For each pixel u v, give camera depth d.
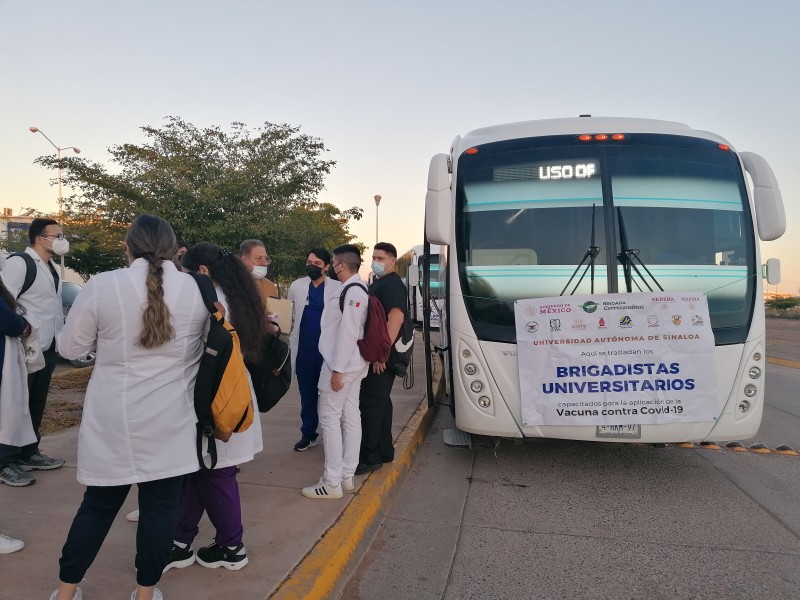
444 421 7.78
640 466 5.86
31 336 4.10
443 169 5.55
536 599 3.39
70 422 6.32
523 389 5.10
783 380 11.59
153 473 2.60
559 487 5.26
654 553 3.96
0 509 3.97
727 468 5.80
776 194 5.35
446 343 6.16
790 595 3.43
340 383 4.24
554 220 5.38
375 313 4.38
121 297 2.56
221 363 2.75
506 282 5.31
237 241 13.26
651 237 5.28
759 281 5.27
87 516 2.66
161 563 2.71
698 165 5.47
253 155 14.80
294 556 3.45
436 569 3.75
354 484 4.68
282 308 4.21
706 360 4.98
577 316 5.07
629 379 5.01
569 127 5.73
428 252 6.76
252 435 3.28
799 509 4.75
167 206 13.01
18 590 2.96
